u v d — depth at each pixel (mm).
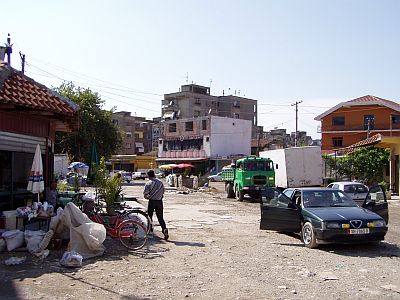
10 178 11883
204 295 6914
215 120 74000
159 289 7238
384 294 7020
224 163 72938
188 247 11227
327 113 67688
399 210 22828
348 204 12578
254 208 23453
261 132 106000
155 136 113062
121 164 93562
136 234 11062
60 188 19734
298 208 12258
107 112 52500
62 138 48594
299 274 8359
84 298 6699
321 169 30938
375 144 34500
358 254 10516
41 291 7020
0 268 8484
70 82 51375
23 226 11078
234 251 10773
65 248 10125
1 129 11406
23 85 12000
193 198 31094
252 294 6973
